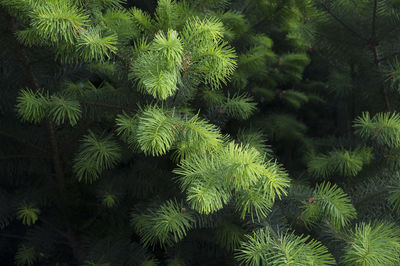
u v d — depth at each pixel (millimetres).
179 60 764
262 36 1161
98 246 1035
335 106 1559
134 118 863
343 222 845
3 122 1007
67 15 765
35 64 938
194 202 778
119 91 917
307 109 1695
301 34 1131
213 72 821
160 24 914
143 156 991
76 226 1111
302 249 767
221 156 794
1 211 989
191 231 1008
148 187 1023
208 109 999
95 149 885
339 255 869
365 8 1012
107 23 880
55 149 994
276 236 819
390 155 1009
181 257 1029
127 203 1076
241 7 1138
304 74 1627
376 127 936
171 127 796
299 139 1372
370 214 955
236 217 915
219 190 780
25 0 783
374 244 784
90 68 1018
